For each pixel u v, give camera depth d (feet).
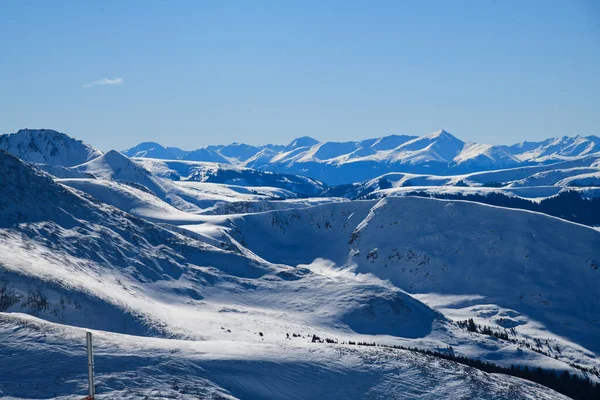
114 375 173.27
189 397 170.09
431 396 195.93
